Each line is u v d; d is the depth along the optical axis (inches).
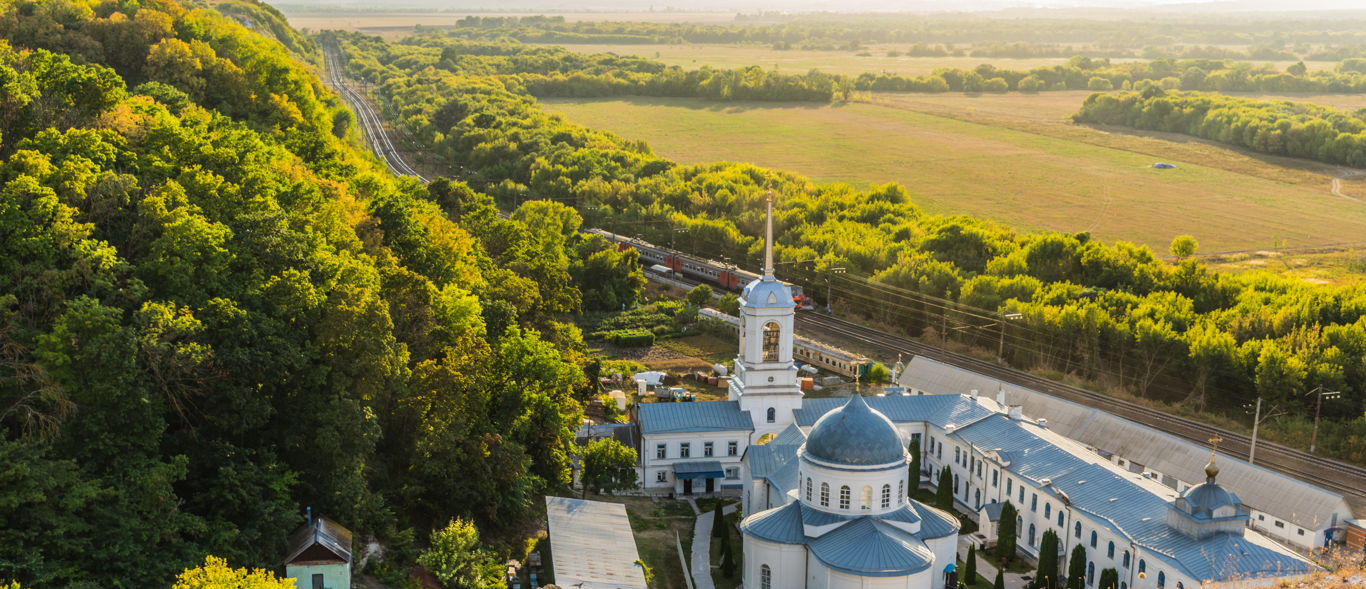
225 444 4446.4
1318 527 5871.1
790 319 6825.8
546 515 5915.4
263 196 5861.2
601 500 6520.7
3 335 4065.0
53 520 3673.7
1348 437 7637.8
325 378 4788.4
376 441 4960.6
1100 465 5935.0
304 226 5777.6
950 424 6899.6
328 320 4781.0
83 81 6097.4
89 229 4552.2
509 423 6008.9
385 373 4933.6
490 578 4911.4
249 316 4635.8
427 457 5226.4
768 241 6811.0
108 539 3806.6
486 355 5753.0
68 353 4057.6
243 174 6038.4
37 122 5757.9
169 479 4052.7
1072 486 5802.2
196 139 6043.3
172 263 4677.7
